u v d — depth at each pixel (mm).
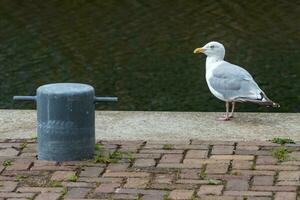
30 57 16953
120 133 8641
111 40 18344
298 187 6969
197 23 19781
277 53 17031
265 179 7172
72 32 19094
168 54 17062
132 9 21281
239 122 9070
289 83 14758
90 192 6938
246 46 17656
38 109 7758
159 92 14328
